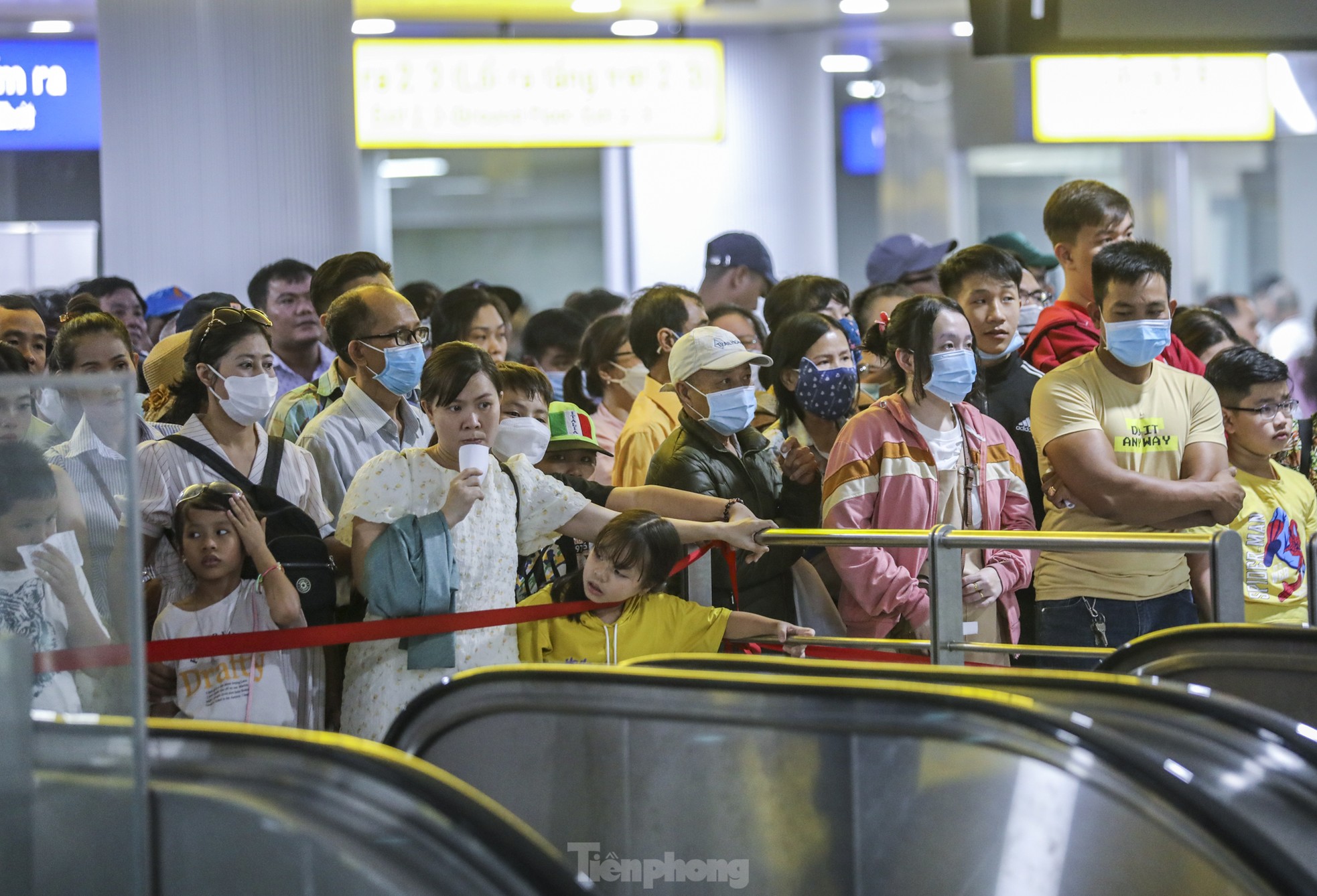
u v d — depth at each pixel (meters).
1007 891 6.74
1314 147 35.00
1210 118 27.03
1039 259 17.05
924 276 17.06
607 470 14.18
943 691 6.91
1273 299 35.12
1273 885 6.16
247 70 19.72
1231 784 6.60
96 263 28.23
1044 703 7.23
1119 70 26.77
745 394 11.09
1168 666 9.01
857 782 7.11
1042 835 6.64
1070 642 11.05
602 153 34.31
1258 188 35.28
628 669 7.76
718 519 10.54
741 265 17.27
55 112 24.80
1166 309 10.80
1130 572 10.91
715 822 7.52
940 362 10.67
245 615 9.24
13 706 5.77
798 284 14.22
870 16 30.02
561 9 28.23
